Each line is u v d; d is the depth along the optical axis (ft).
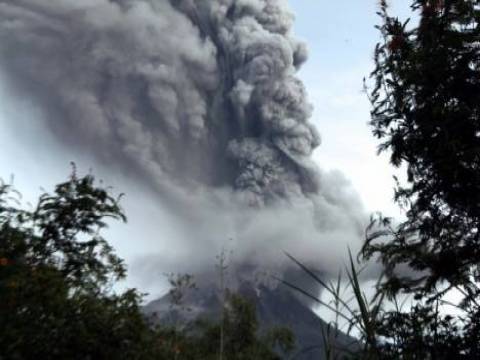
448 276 32.63
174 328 34.04
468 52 35.04
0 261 24.97
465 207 35.73
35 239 30.53
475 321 28.89
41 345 22.40
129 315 26.73
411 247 33.88
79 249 31.68
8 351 20.83
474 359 27.40
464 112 33.91
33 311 23.04
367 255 33.17
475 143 34.78
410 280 32.14
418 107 36.78
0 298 22.86
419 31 37.19
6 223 29.58
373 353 7.86
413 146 36.27
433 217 36.11
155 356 29.09
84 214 32.65
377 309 8.23
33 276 24.84
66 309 24.45
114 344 25.54
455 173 33.45
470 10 35.45
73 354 23.72
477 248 33.88
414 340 14.34
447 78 35.09
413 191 37.01
